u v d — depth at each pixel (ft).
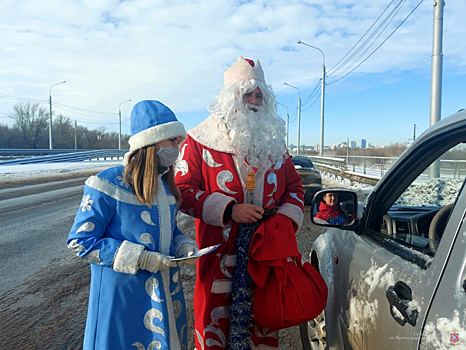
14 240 18.81
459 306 3.08
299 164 29.14
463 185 3.81
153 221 5.27
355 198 6.06
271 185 6.75
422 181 6.15
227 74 6.98
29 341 9.09
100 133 251.80
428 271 3.72
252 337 6.36
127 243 4.89
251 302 5.99
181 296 5.72
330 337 6.42
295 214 6.66
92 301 5.07
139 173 5.20
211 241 6.53
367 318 4.78
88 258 4.85
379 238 5.48
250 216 5.98
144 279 5.06
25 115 200.13
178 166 6.73
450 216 3.74
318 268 7.80
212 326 6.39
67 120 221.25
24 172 66.69
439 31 29.60
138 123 5.39
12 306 11.11
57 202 32.42
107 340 4.87
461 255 3.33
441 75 29.91
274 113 6.95
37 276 13.64
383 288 4.43
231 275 6.40
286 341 9.29
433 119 30.22
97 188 5.04
